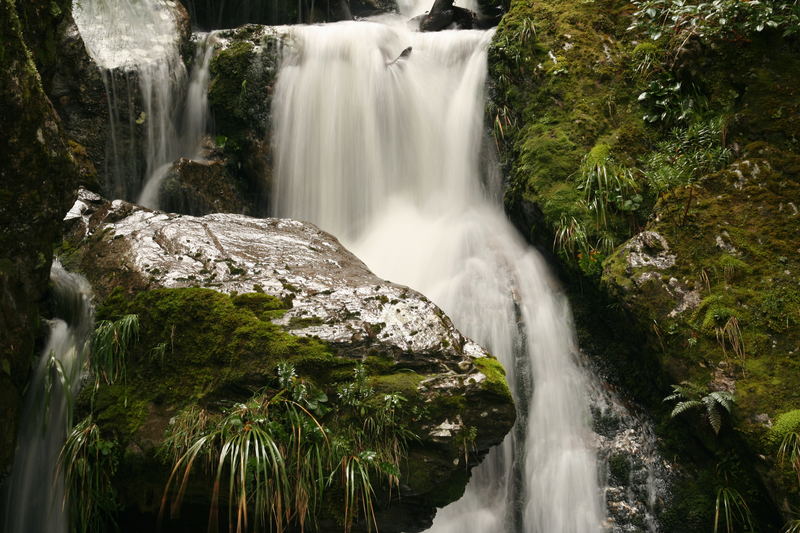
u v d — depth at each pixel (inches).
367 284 197.5
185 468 164.2
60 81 287.6
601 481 220.4
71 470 168.6
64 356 186.4
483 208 303.1
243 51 317.1
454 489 180.4
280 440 162.9
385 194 311.1
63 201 176.1
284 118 314.5
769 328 210.7
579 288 255.0
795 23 263.3
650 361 229.5
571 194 259.9
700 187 243.0
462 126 310.7
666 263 227.5
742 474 203.3
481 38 321.7
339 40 323.3
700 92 271.9
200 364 176.4
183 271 195.5
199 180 293.6
